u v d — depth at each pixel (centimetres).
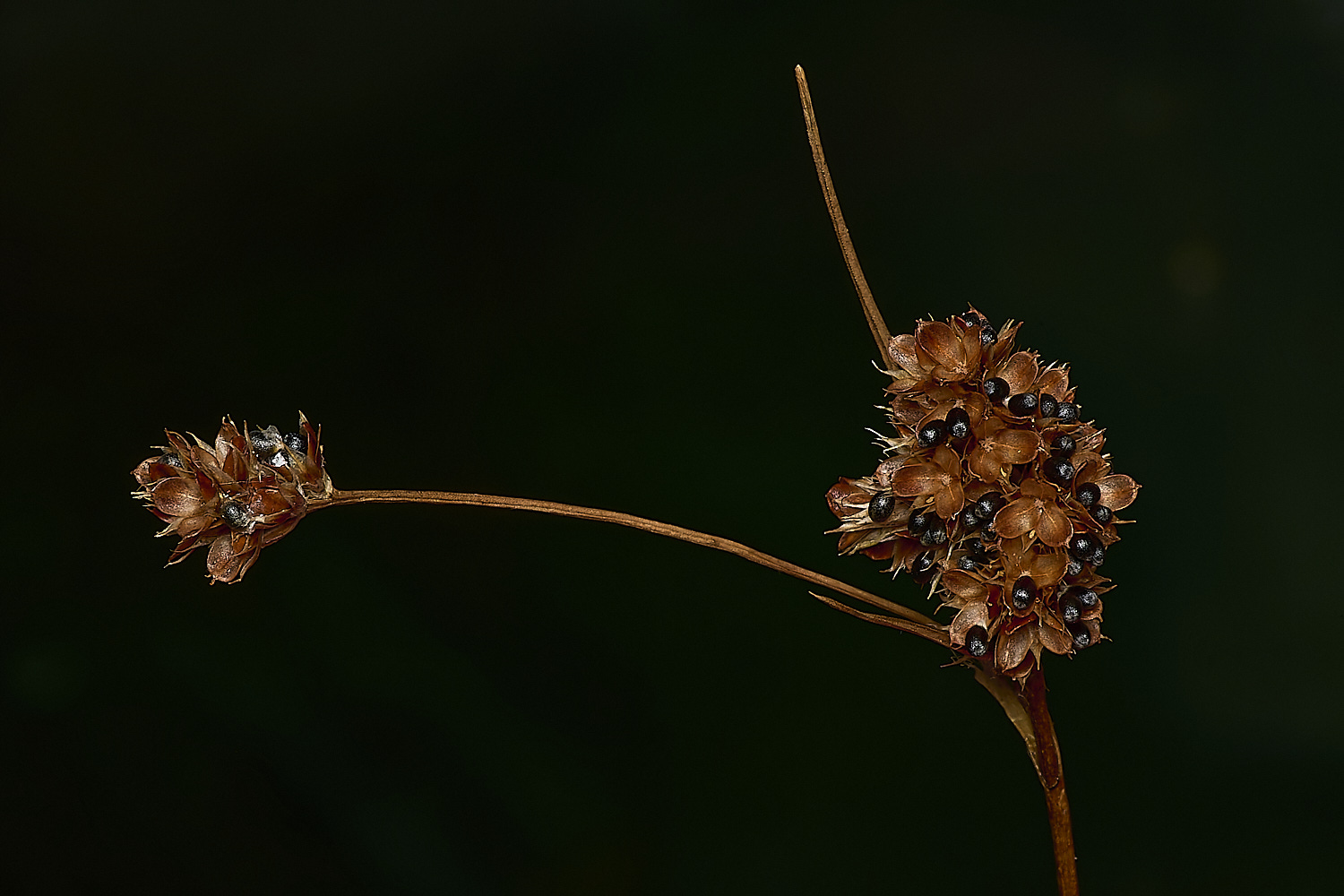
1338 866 51
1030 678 26
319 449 26
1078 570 26
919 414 26
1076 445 26
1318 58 66
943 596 26
